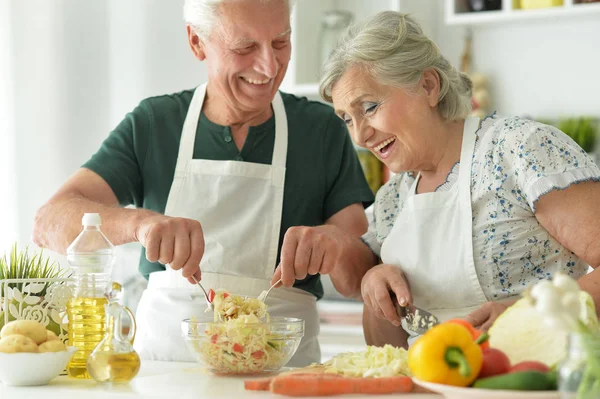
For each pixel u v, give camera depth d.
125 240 1.73
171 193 2.02
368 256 1.93
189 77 3.61
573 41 3.04
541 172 1.58
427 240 1.74
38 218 1.89
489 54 3.19
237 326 1.47
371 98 1.69
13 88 3.37
